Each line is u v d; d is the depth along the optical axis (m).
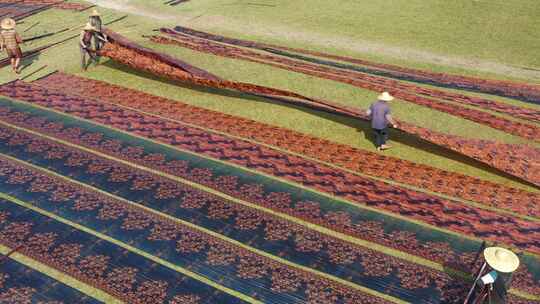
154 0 20.36
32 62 14.66
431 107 12.59
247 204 9.20
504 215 8.97
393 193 9.53
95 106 12.46
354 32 17.58
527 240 8.37
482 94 13.50
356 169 10.23
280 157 10.59
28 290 7.43
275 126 11.69
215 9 19.66
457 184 9.77
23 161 10.39
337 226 8.67
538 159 10.36
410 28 17.83
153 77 13.97
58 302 7.23
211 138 11.23
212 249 8.18
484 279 6.43
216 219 8.83
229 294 7.37
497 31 17.42
